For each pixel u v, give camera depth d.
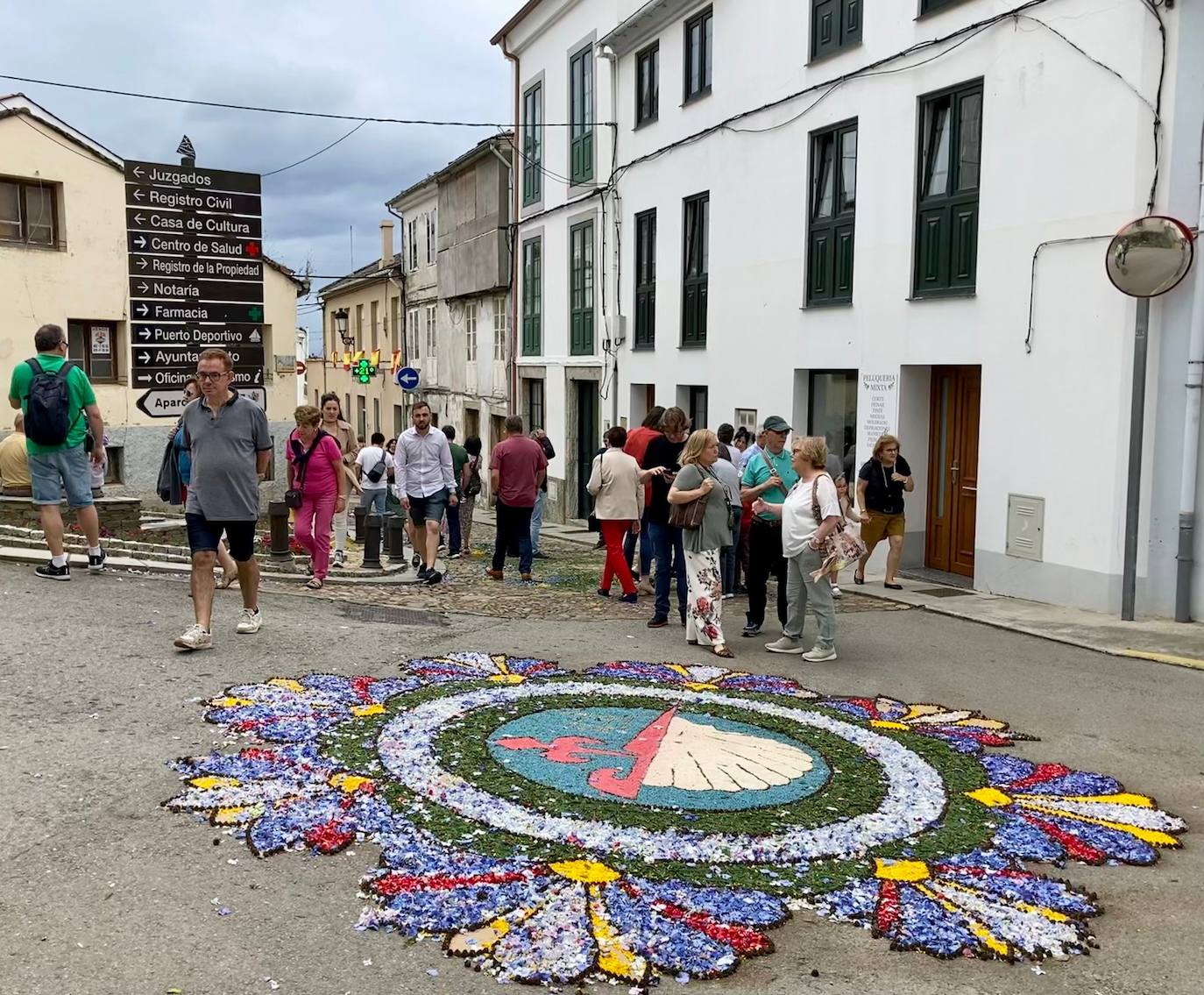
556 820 4.72
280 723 5.85
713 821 4.80
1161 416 9.40
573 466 23.61
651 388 20.47
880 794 5.21
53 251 24.11
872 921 3.94
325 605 9.48
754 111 15.44
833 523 7.94
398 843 4.41
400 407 38.81
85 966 3.45
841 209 13.77
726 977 3.54
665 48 18.31
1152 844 4.74
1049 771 5.64
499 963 3.55
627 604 10.64
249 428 7.30
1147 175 9.38
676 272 18.30
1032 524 10.63
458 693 6.72
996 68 10.94
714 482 8.32
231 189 13.47
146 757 5.26
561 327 23.78
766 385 15.44
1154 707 6.91
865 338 13.13
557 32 23.27
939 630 9.33
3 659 6.62
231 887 4.02
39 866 4.11
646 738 5.96
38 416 8.67
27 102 23.44
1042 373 10.49
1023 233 10.66
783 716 6.52
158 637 7.46
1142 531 9.62
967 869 4.39
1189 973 3.67
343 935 3.70
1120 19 9.55
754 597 9.05
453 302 31.94
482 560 15.14
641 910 3.92
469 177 29.36
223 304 13.52
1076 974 3.64
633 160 19.81
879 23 12.75
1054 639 8.86
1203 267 8.95
